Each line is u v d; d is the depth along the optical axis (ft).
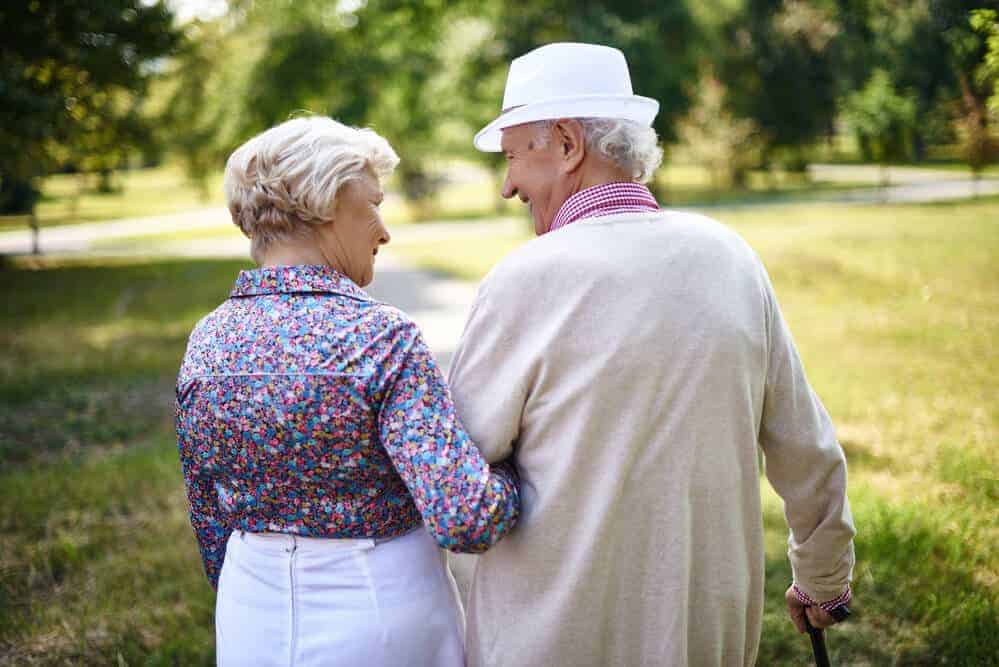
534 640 4.46
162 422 19.01
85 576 10.67
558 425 4.37
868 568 9.30
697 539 4.43
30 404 20.86
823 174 126.00
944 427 14.29
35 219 68.03
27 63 34.83
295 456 4.19
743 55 98.07
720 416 4.36
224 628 4.53
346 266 4.55
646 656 4.42
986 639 7.73
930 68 29.17
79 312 37.27
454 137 97.71
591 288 4.33
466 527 4.00
